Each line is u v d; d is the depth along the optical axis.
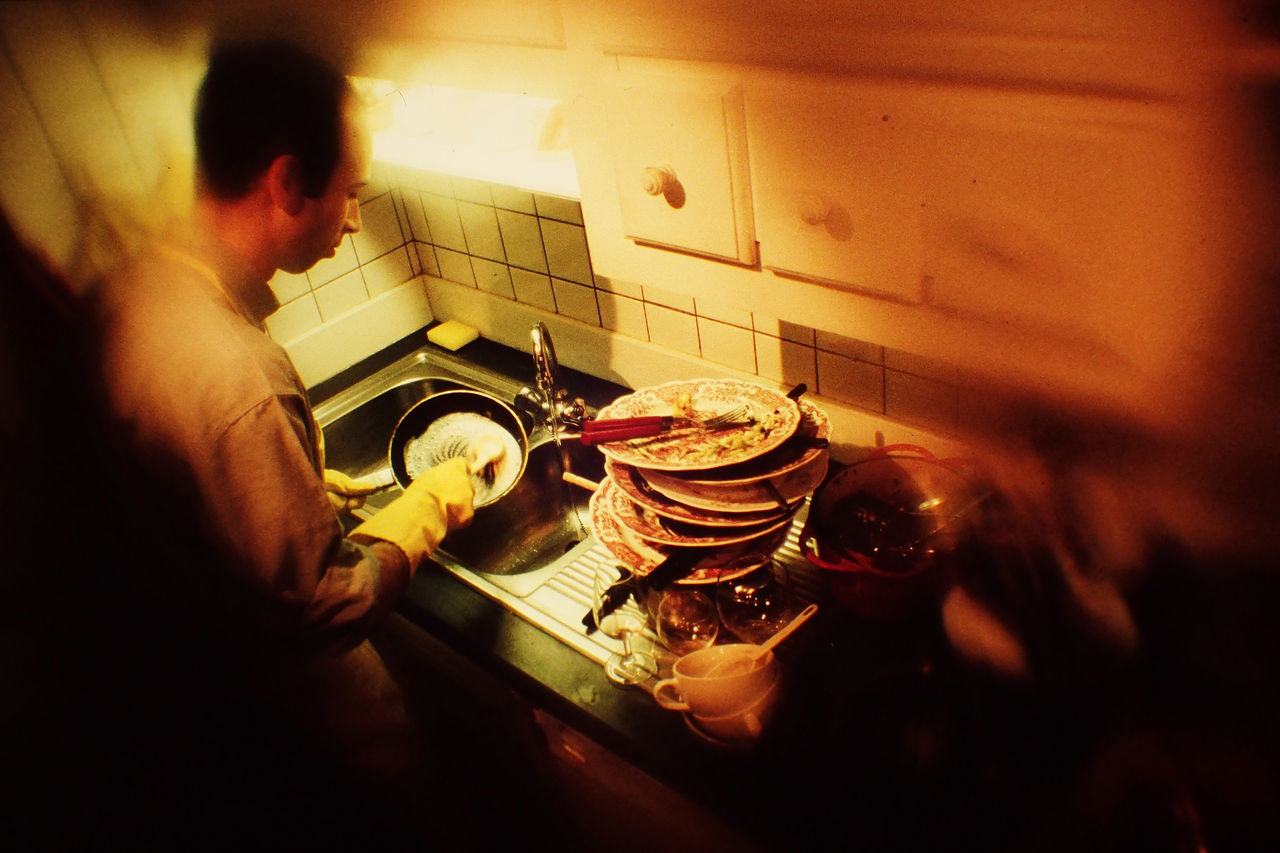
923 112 0.69
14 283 1.28
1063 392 0.83
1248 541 0.78
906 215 0.75
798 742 0.99
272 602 0.94
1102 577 0.88
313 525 0.93
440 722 1.54
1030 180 0.66
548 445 1.62
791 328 1.36
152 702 1.50
